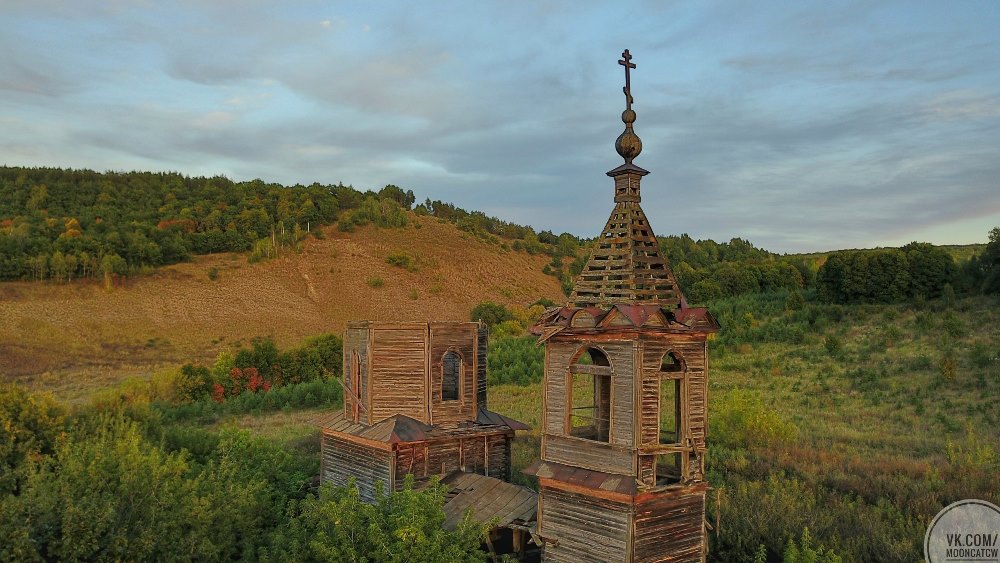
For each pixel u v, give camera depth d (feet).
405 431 72.90
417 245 566.36
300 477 87.10
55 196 595.88
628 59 53.98
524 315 352.49
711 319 51.47
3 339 294.25
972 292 232.32
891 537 68.03
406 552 52.54
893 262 243.19
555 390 54.49
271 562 58.90
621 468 49.16
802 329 221.87
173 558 53.83
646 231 52.75
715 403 134.00
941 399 140.97
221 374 201.46
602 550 49.62
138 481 59.72
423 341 76.74
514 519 59.11
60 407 100.78
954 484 81.51
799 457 100.94
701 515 52.34
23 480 70.33
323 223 597.93
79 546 48.91
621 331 48.75
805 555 59.77
